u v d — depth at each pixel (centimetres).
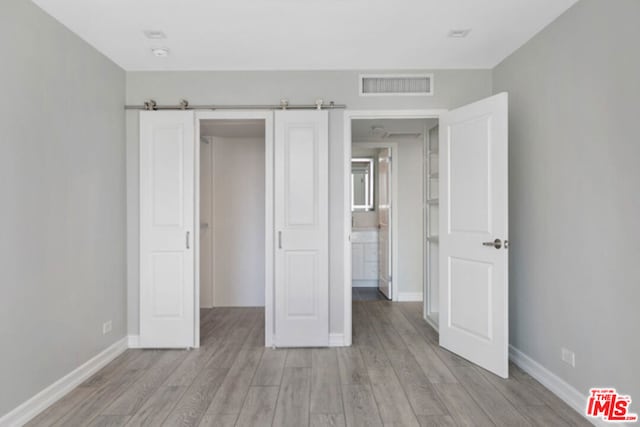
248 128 453
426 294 449
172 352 349
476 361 315
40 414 240
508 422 231
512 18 267
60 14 257
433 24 277
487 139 303
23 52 233
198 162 364
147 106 356
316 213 358
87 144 300
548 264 277
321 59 341
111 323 333
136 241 362
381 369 308
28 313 236
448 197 347
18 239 228
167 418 235
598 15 227
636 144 200
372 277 656
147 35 291
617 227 213
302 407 248
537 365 290
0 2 216
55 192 261
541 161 285
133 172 362
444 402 255
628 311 206
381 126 484
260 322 443
